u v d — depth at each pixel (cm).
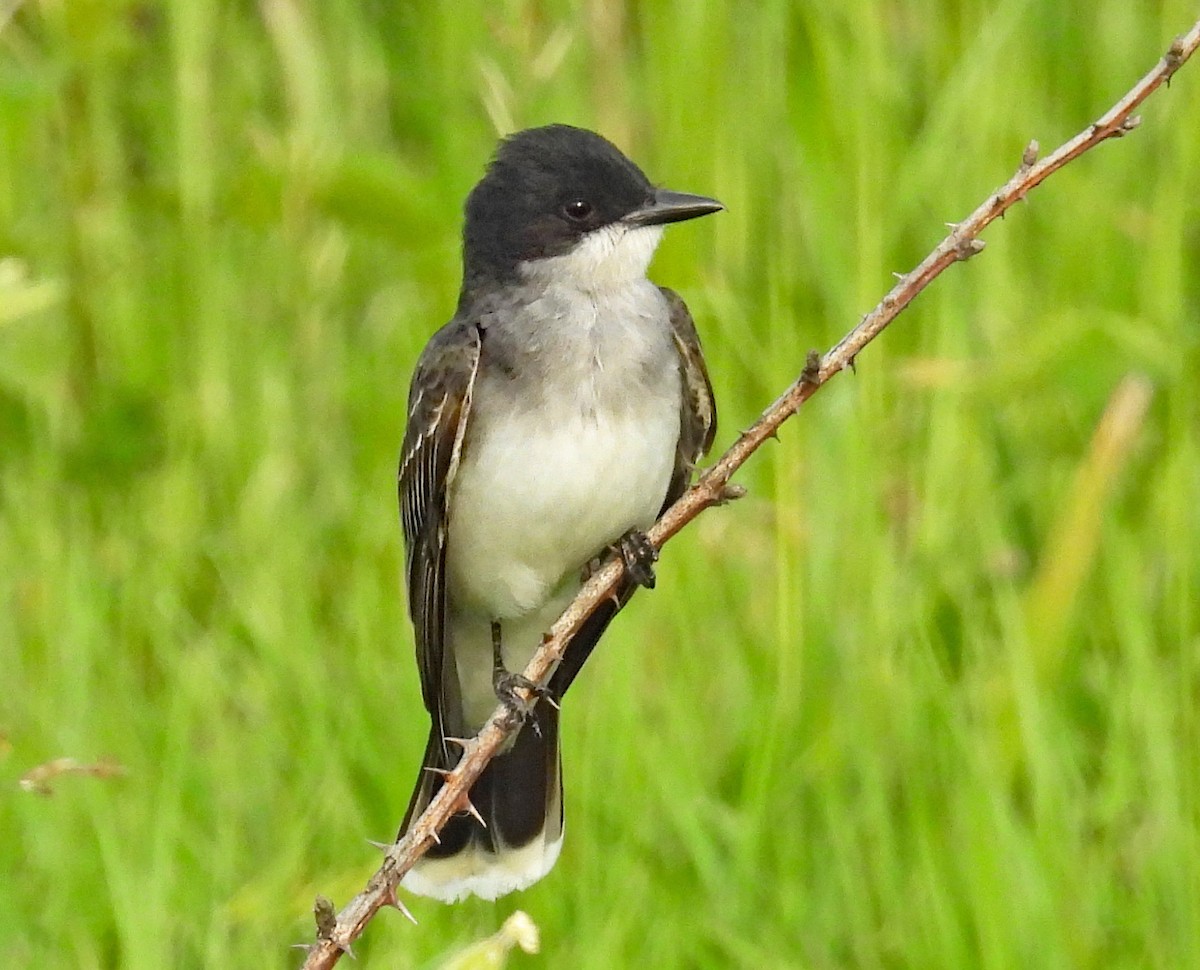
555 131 1038
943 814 1045
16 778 1049
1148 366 1152
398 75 1416
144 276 1309
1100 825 1049
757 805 1044
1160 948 989
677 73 1305
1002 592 1138
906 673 1102
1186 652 1088
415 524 1001
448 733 1049
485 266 1023
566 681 982
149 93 1400
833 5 1299
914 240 1314
